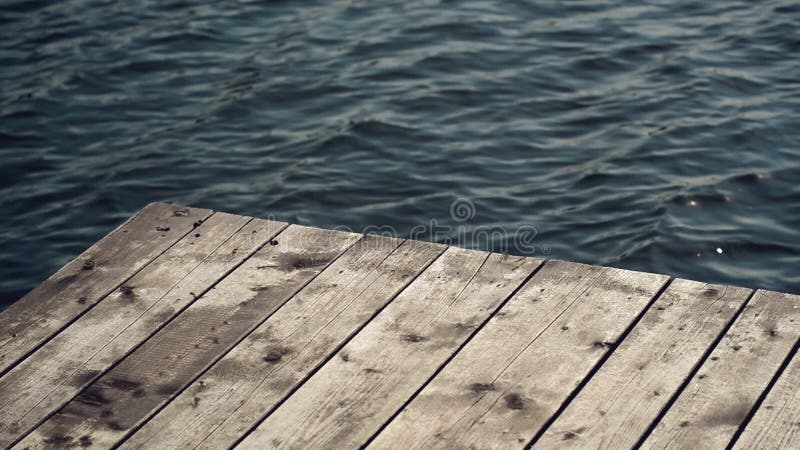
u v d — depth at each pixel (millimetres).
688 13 10047
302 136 8180
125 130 8406
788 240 6699
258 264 3996
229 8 10492
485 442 3107
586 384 3312
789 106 8305
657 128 8094
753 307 3605
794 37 9438
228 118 8500
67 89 9047
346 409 3270
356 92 8781
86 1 10734
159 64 9422
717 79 8781
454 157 7805
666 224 6895
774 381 3275
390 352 3502
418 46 9516
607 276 3822
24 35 10023
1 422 3258
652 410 3191
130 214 7309
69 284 3904
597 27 9789
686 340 3469
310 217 7152
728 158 7648
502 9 10203
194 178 7691
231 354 3523
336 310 3723
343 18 10164
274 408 3289
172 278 3922
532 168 7652
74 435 3201
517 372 3377
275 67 9266
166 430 3211
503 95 8672
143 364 3492
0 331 3656
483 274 3881
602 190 7328
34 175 7812
